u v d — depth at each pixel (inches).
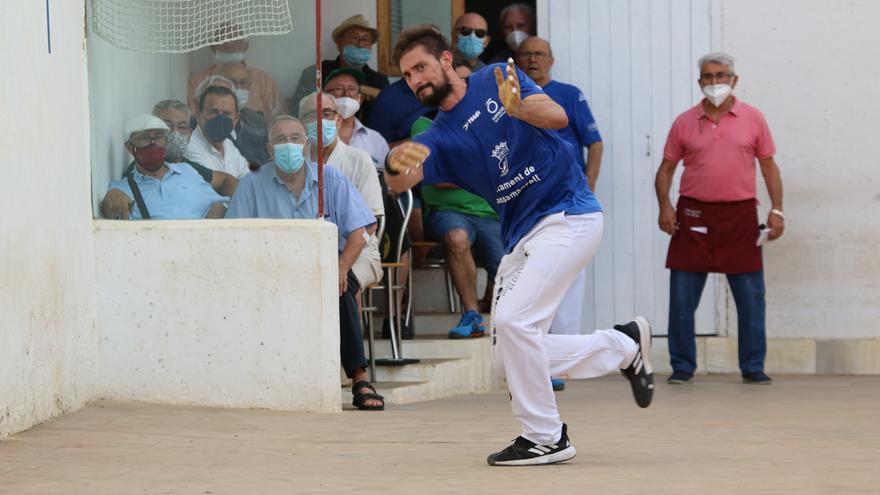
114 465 461.4
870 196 891.4
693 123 828.0
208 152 625.6
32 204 530.9
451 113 457.4
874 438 543.8
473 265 790.5
